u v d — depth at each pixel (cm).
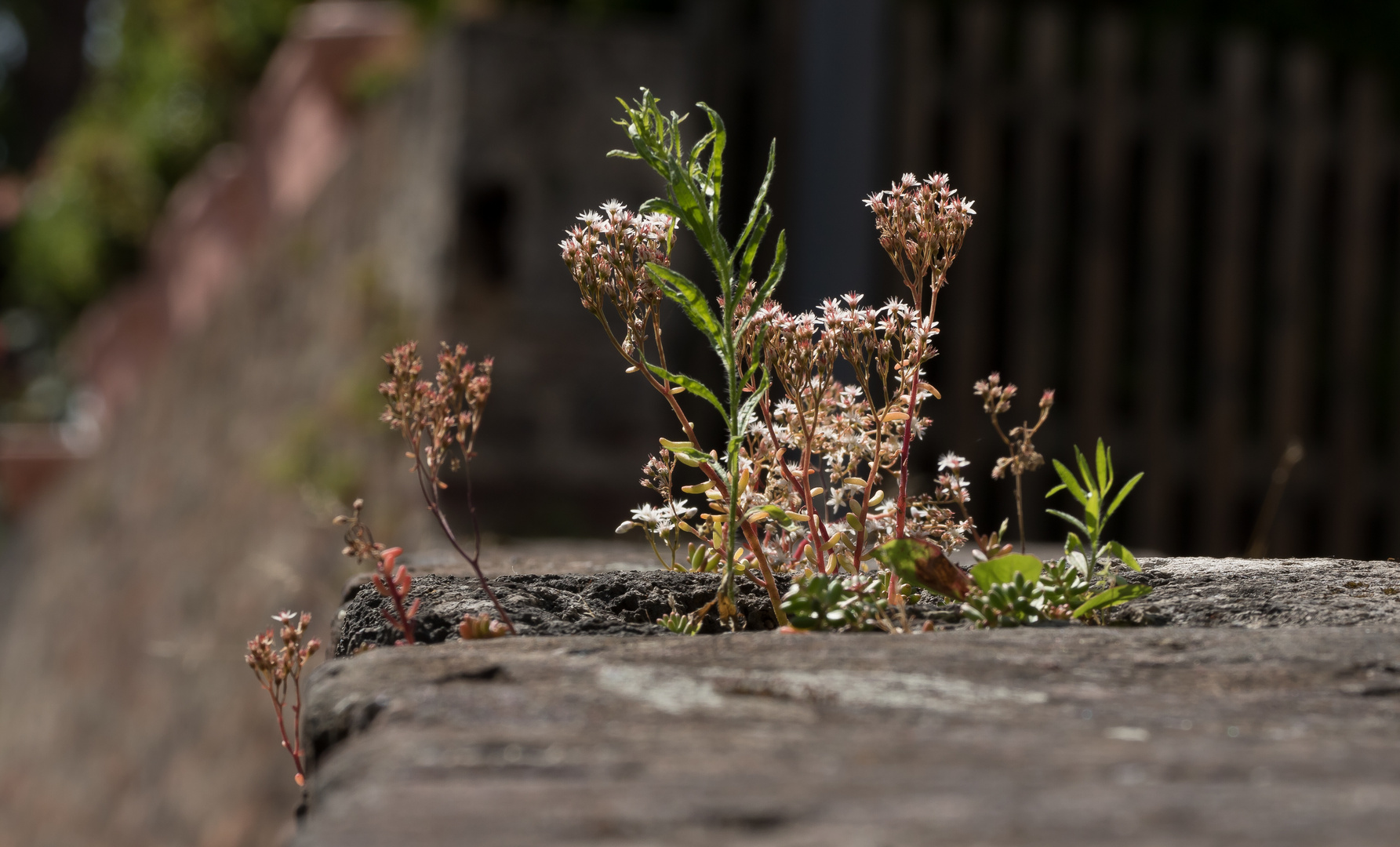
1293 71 541
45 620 920
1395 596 148
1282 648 113
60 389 1249
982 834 64
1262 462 549
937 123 541
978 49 512
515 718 88
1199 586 155
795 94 519
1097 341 525
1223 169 536
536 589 158
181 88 983
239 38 877
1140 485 531
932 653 110
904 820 67
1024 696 96
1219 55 555
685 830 65
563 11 562
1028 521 521
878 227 148
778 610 146
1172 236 532
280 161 729
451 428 146
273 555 528
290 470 533
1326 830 65
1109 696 96
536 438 464
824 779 74
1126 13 572
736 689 98
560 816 67
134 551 780
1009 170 552
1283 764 77
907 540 137
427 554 241
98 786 663
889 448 157
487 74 472
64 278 1180
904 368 150
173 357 859
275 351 649
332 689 100
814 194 505
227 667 525
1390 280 588
